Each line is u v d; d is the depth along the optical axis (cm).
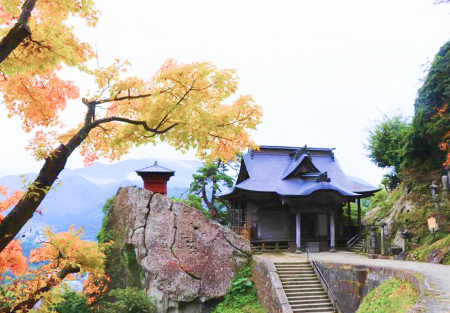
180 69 884
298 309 1906
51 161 783
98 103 898
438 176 2602
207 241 2589
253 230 3156
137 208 2730
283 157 3522
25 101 911
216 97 950
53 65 752
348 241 3141
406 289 1295
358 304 1748
